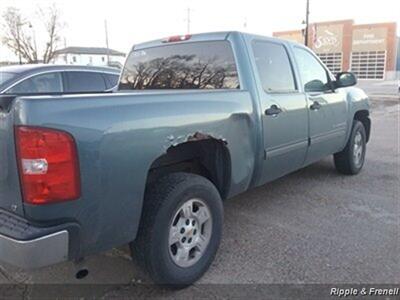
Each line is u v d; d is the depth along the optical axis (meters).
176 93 2.91
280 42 4.32
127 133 2.46
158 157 2.71
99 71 7.54
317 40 49.72
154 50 4.53
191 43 4.13
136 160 2.52
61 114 2.17
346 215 4.38
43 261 2.18
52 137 2.12
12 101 2.16
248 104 3.54
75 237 2.29
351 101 5.59
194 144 3.28
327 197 5.00
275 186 5.48
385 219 4.25
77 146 2.21
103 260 3.39
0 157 2.25
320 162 6.81
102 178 2.34
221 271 3.21
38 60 34.31
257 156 3.69
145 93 2.76
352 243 3.66
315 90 4.81
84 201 2.28
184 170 3.38
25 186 2.14
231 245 3.66
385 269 3.18
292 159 4.29
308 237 3.81
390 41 46.00
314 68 4.89
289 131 4.11
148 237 2.73
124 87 4.97
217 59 3.91
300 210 4.55
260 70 3.87
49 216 2.18
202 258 3.11
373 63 47.31
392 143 8.80
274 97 3.89
